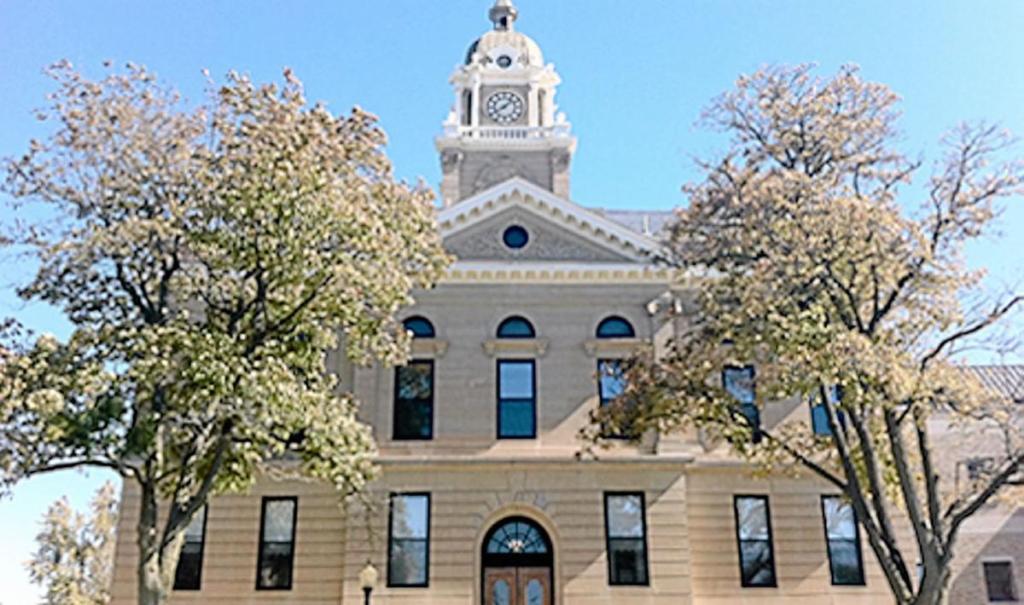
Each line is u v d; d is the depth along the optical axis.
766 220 19.02
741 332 18.81
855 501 18.88
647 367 21.30
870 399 17.56
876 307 18.61
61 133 18.08
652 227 34.22
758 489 26.30
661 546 24.95
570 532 25.06
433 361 26.95
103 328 17.56
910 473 18.91
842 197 18.41
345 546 24.97
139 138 18.28
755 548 25.84
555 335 27.28
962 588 29.50
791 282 18.33
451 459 25.48
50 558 53.00
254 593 24.97
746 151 20.55
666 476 25.66
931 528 18.09
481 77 36.22
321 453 19.20
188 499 18.67
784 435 22.94
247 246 17.97
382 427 26.16
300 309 18.72
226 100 18.67
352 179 19.27
